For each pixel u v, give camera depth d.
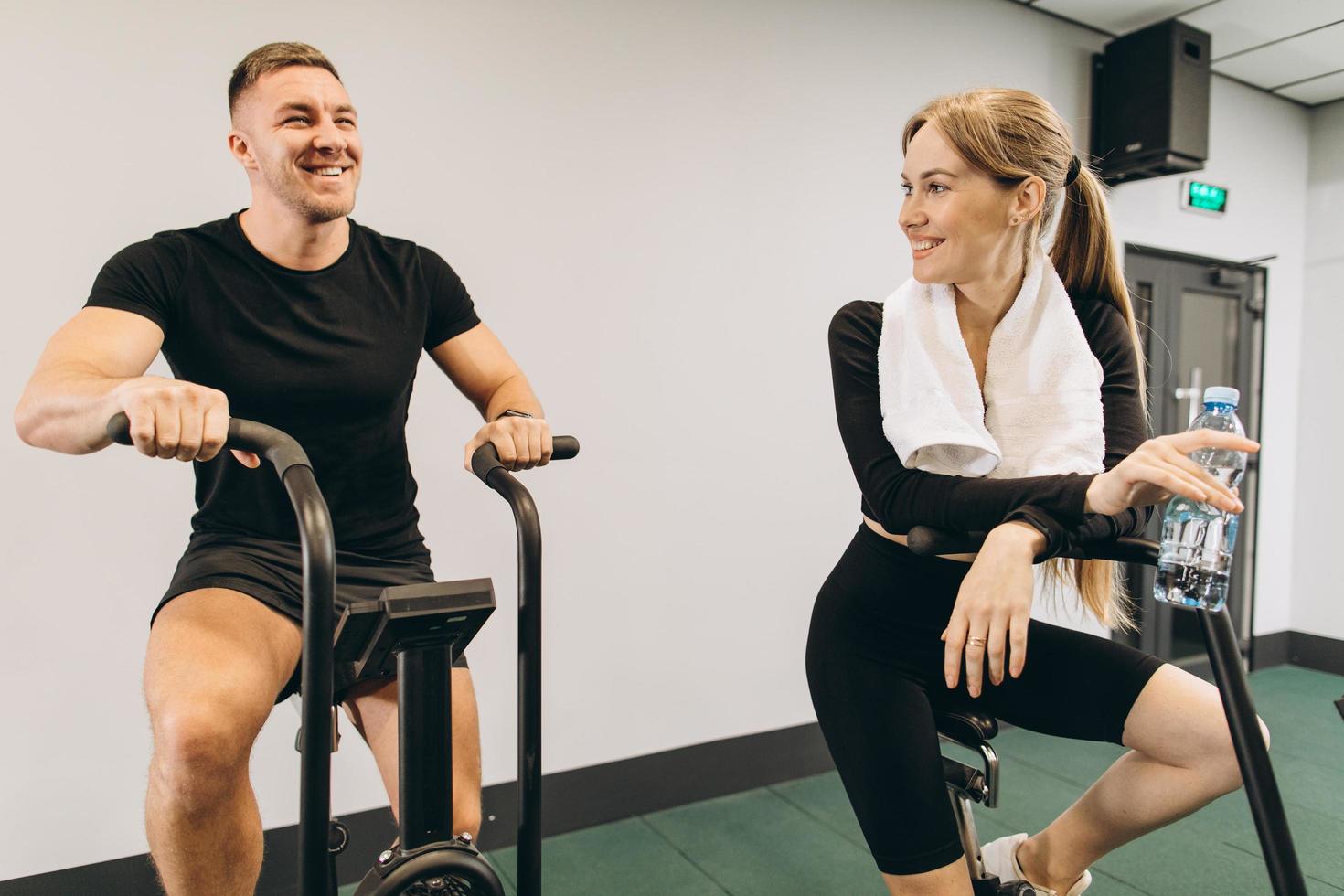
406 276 1.39
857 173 2.99
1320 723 3.46
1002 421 1.23
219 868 0.95
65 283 1.91
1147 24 3.41
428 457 2.28
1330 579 4.19
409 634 0.87
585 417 2.51
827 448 2.96
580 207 2.48
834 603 1.35
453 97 2.28
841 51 2.93
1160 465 0.94
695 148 2.66
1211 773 1.15
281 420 1.26
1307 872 2.27
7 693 1.86
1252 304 4.11
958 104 1.13
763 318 2.81
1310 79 3.90
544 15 2.40
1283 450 4.26
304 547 0.76
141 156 1.96
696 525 2.71
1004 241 1.17
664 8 2.59
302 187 1.19
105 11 1.92
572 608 2.50
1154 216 3.74
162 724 0.92
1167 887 2.19
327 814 0.77
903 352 1.21
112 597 1.96
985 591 1.03
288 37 2.09
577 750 2.52
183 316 1.23
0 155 1.84
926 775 1.20
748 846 2.41
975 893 1.26
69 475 1.91
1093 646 1.27
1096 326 1.30
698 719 2.72
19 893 1.88
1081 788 2.79
